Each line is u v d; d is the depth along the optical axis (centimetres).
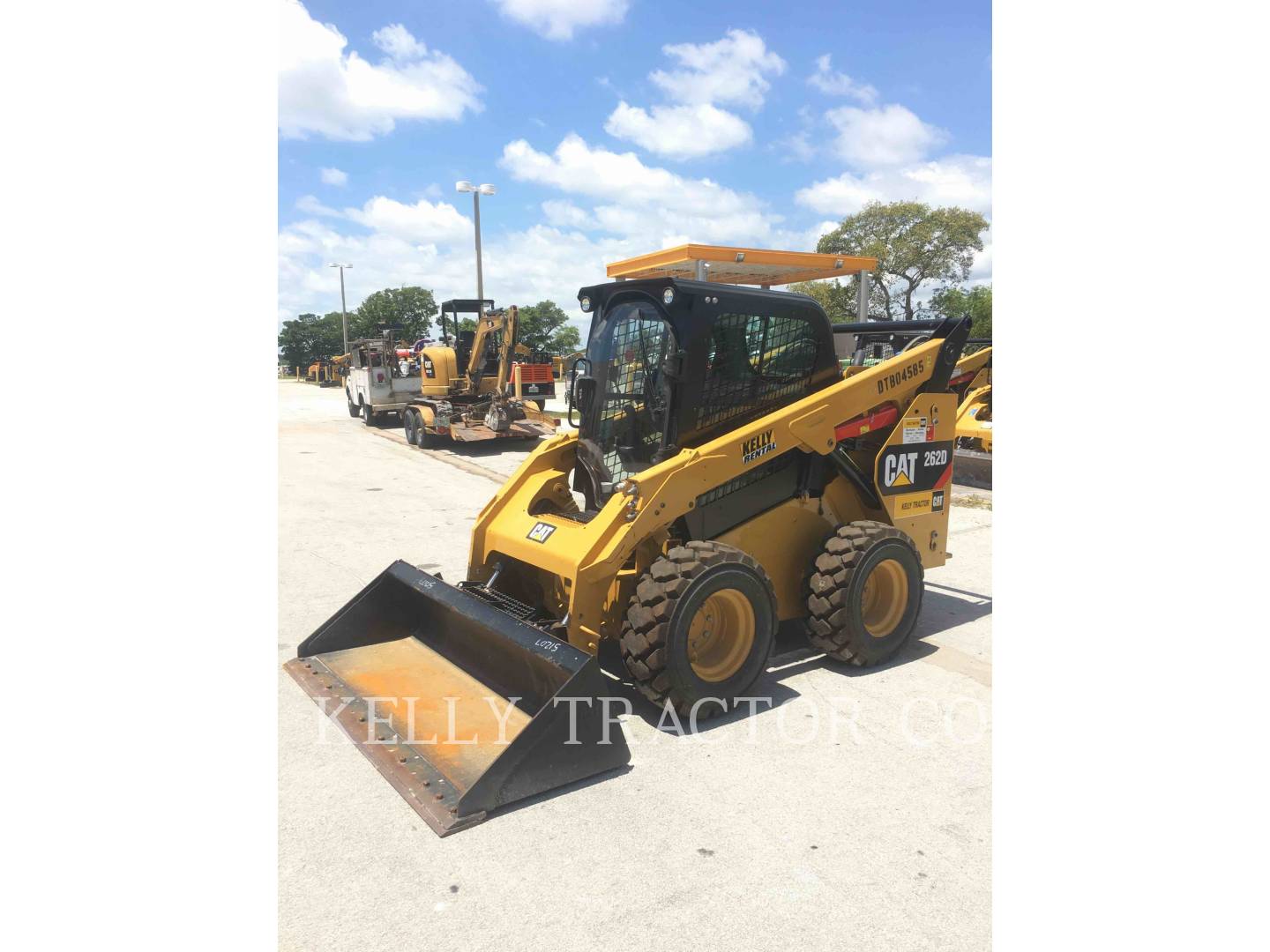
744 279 711
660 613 360
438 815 300
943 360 493
